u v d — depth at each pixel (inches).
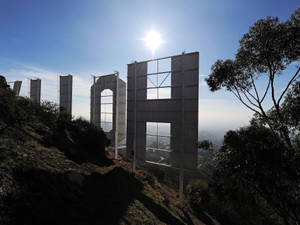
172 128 408.8
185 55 386.6
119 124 571.5
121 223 168.4
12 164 157.3
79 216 147.0
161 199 342.6
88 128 473.7
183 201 405.4
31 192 138.2
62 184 179.3
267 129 247.0
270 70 311.7
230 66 358.3
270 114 313.4
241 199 249.1
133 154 448.5
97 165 334.0
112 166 393.4
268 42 286.7
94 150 423.2
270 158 209.9
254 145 224.4
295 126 236.2
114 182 277.3
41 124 351.3
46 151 246.5
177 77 401.1
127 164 517.3
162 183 521.7
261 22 285.4
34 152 217.9
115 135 542.0
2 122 219.0
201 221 323.6
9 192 122.5
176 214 307.3
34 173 163.5
